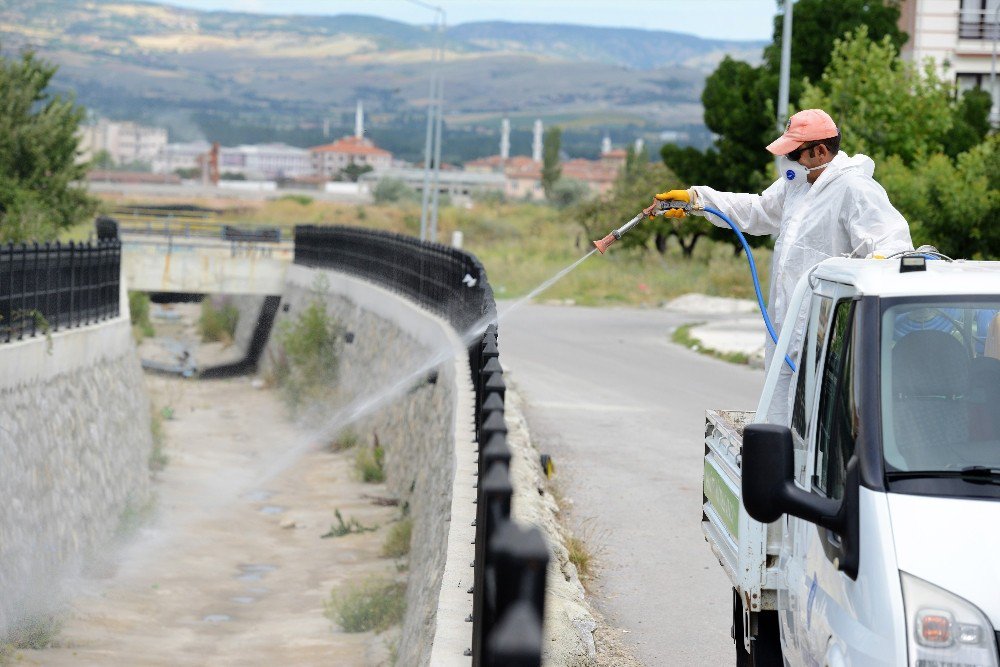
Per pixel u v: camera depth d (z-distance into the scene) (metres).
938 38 45.72
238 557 19.92
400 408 26.39
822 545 5.06
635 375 26.02
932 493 4.48
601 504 13.48
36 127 43.72
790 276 6.96
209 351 51.62
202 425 34.00
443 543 10.74
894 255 5.99
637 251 70.62
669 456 16.55
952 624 4.09
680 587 10.38
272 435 33.12
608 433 18.39
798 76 43.81
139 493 23.48
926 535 4.32
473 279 19.27
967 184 26.14
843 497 4.64
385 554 19.78
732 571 6.66
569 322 40.97
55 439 18.25
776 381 6.20
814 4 44.50
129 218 62.41
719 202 7.68
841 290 5.55
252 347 49.00
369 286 34.50
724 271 54.34
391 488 25.02
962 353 5.01
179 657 14.52
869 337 5.01
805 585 5.36
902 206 26.69
